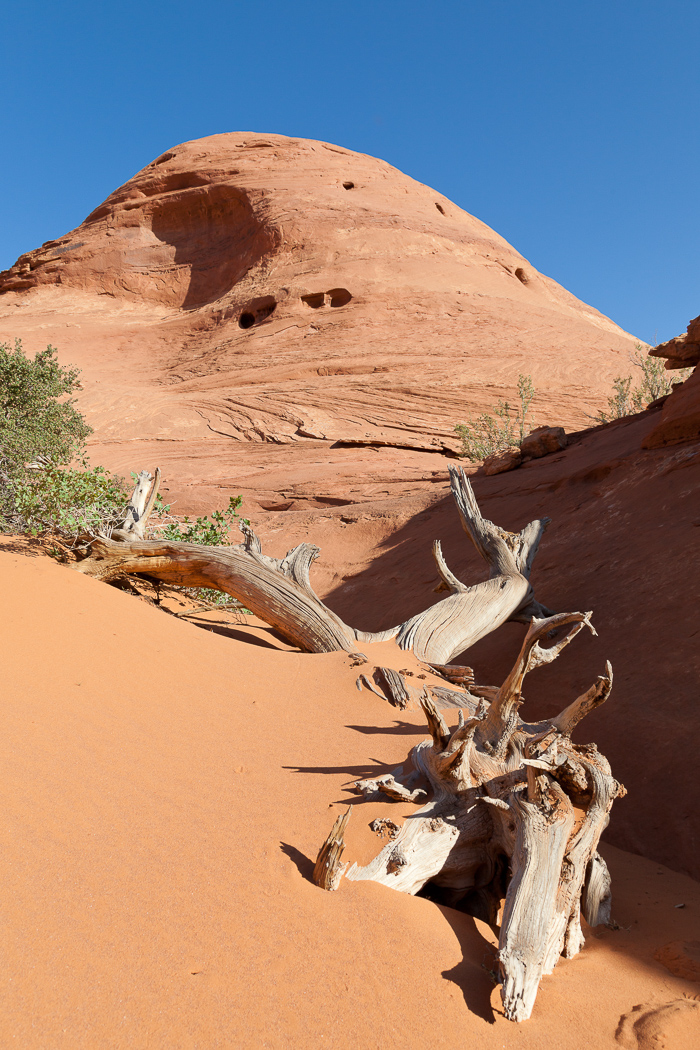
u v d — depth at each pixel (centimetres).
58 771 317
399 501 1541
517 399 2792
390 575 1166
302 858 295
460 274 4153
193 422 2952
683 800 408
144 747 368
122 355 4325
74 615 510
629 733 486
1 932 215
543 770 302
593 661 610
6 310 4991
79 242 5184
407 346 3416
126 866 263
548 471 1294
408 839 315
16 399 1517
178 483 2170
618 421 1466
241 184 4822
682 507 805
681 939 290
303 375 3297
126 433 2862
